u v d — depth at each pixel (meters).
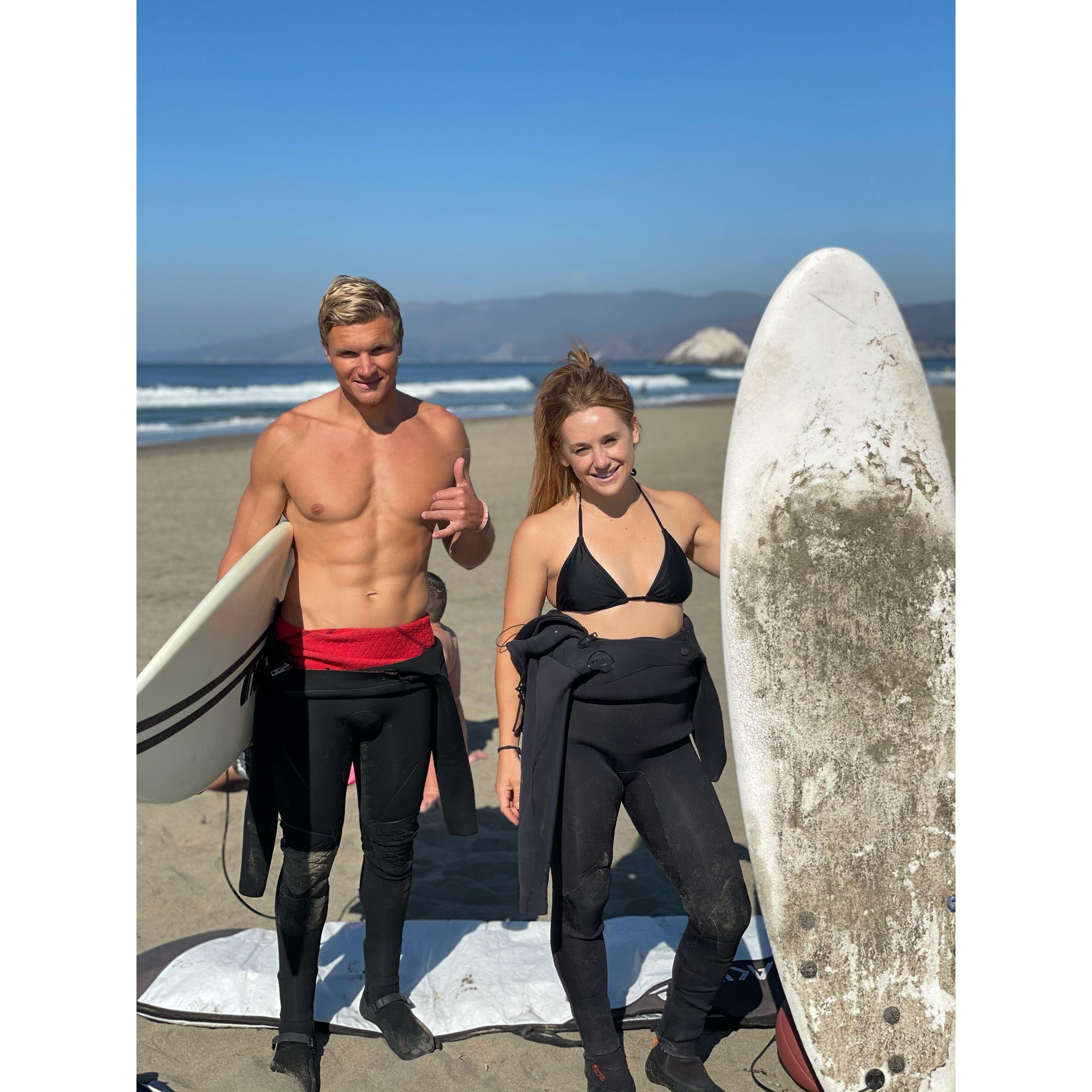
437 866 3.62
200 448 22.05
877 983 2.24
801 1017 2.23
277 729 2.33
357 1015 2.63
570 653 2.17
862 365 2.32
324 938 3.00
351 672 2.30
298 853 2.33
